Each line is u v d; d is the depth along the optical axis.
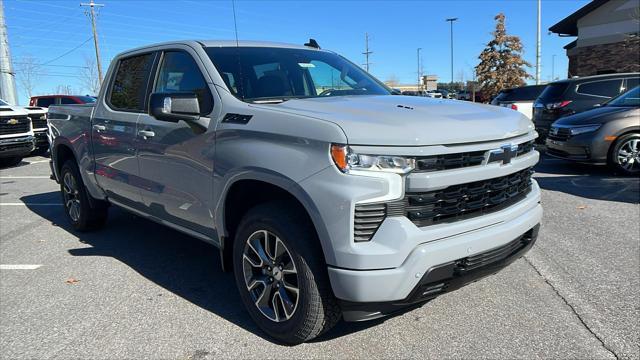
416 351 3.11
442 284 2.85
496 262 3.09
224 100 3.51
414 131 2.74
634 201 6.72
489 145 2.98
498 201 3.14
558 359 2.98
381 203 2.69
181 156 3.77
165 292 4.13
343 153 2.69
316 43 4.97
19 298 4.05
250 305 3.38
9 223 6.57
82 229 5.89
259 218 3.14
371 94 4.15
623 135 8.38
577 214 6.14
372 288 2.67
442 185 2.75
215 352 3.16
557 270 4.34
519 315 3.54
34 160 14.53
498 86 42.47
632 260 4.53
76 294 4.11
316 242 2.93
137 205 4.62
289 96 3.83
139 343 3.29
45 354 3.18
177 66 4.12
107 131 4.80
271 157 3.00
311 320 2.97
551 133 9.45
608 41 23.42
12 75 21.31
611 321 3.42
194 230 3.92
